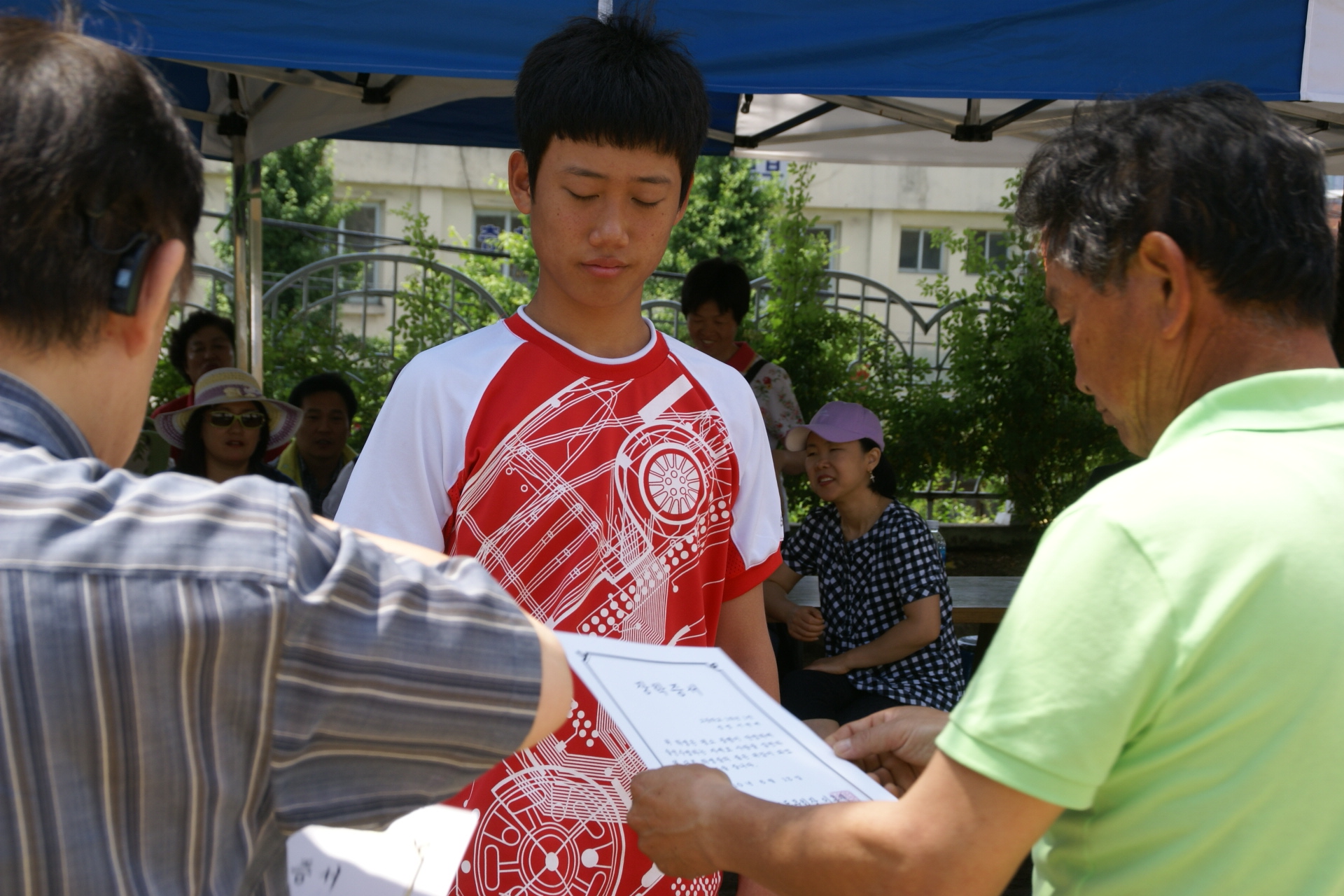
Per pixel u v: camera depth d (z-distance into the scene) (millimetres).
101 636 653
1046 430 6230
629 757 1388
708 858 1015
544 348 1414
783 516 4137
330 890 960
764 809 971
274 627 690
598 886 1376
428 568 793
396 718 736
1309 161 917
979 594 3738
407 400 1383
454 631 759
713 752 1054
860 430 3123
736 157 5949
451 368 1389
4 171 678
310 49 2080
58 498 688
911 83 2221
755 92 2203
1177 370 954
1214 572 810
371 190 16016
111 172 714
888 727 1298
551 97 1348
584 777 1376
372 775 750
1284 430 875
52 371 736
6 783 635
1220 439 880
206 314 4902
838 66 2207
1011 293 6434
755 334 6547
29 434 718
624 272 1392
